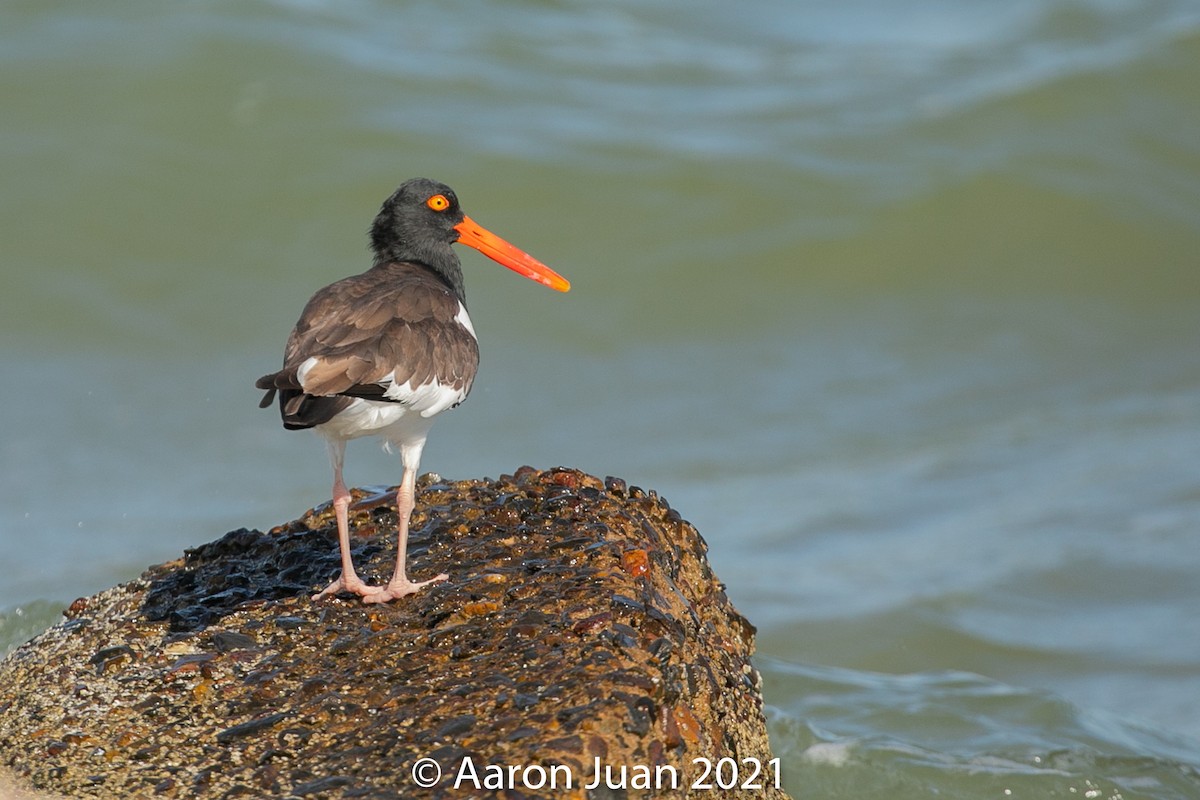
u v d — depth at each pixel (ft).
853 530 50.29
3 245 67.67
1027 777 33.22
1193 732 37.22
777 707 36.88
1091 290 70.79
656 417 59.62
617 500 27.40
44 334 63.26
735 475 55.01
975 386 62.59
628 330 66.95
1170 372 63.67
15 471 52.54
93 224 69.56
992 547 48.21
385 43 84.69
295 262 69.41
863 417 59.88
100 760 21.74
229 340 63.98
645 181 75.15
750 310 68.80
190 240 69.67
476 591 24.49
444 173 74.18
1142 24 94.38
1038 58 90.74
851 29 100.07
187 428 56.80
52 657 25.07
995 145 79.77
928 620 43.65
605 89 84.99
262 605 25.67
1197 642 42.19
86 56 77.56
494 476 54.19
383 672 22.74
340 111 77.05
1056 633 43.14
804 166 77.05
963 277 71.56
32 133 73.51
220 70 77.92
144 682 23.52
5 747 22.50
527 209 73.26
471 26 90.84
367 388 23.47
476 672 22.26
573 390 61.72
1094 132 80.69
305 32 82.17
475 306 67.41
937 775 33.37
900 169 77.41
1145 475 53.26
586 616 22.99
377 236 30.27
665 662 21.90
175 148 73.97
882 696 37.83
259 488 52.54
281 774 20.83
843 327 67.82
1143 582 45.75
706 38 97.04
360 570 26.55
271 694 22.79
